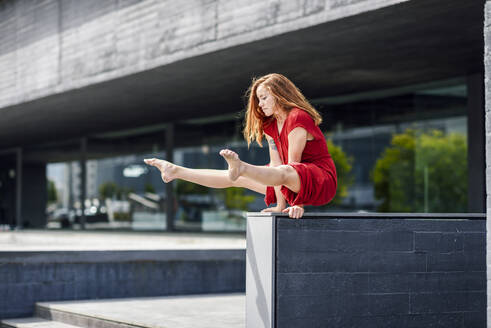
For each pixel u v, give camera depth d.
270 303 4.34
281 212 4.44
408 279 4.77
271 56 10.34
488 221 4.62
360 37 9.15
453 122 12.64
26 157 26.12
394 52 10.05
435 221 4.90
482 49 9.88
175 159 18.50
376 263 4.68
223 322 5.96
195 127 17.97
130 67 11.55
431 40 9.30
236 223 16.75
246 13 9.45
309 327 4.45
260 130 4.70
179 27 10.58
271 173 4.16
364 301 4.62
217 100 14.58
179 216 18.47
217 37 9.91
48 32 13.57
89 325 6.59
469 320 4.96
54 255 7.73
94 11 12.35
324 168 4.48
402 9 7.79
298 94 4.53
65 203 23.64
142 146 19.89
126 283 8.08
